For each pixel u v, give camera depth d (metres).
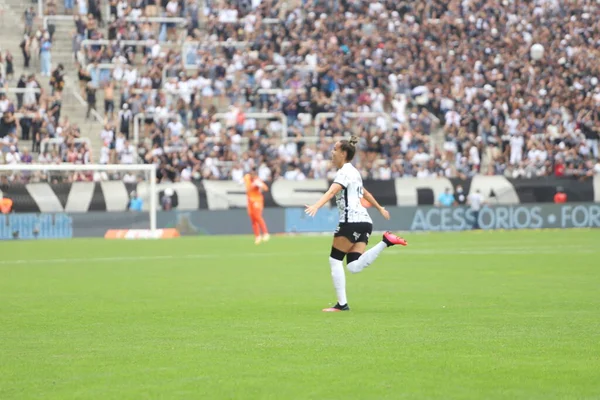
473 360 19.67
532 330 24.16
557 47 104.31
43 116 84.31
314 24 100.38
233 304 30.94
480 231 85.38
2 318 27.39
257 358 20.02
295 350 21.03
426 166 90.12
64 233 78.62
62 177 79.81
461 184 88.50
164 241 72.50
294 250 60.94
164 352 20.91
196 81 90.94
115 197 80.19
